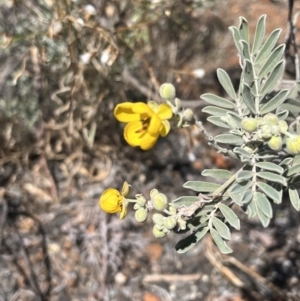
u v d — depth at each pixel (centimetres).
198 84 27
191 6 22
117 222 23
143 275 22
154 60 25
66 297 21
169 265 22
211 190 12
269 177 11
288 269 21
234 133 11
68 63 20
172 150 25
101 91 22
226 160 25
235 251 22
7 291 21
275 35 12
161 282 21
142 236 22
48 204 24
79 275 21
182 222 11
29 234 23
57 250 22
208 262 22
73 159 24
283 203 23
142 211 11
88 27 20
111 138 25
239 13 30
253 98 12
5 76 22
